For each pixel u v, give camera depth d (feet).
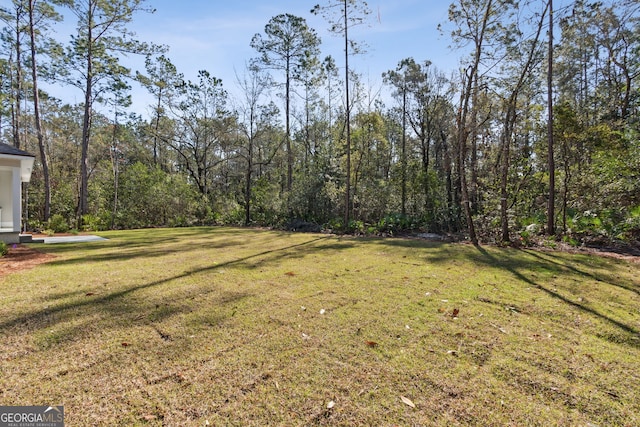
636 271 15.75
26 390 6.07
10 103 47.24
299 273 15.72
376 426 5.17
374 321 9.51
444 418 5.37
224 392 6.06
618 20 32.68
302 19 53.52
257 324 9.29
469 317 9.84
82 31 47.37
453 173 45.78
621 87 38.63
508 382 6.41
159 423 5.23
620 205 24.82
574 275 15.03
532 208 32.60
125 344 7.98
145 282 13.84
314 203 45.47
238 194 65.77
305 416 5.41
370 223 42.11
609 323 9.39
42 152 42.73
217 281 14.08
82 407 5.61
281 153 66.85
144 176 54.80
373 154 51.26
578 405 5.72
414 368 6.89
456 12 22.97
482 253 21.30
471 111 25.41
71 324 9.20
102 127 59.57
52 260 19.06
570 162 28.09
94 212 54.03
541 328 9.05
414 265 17.71
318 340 8.24
